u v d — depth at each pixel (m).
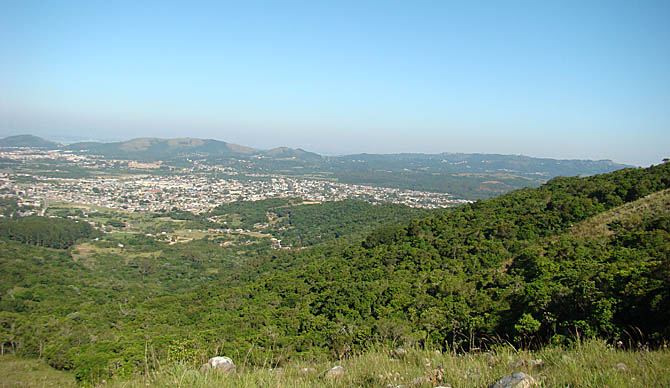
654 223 22.84
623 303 10.10
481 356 6.48
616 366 4.90
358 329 18.17
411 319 19.11
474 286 23.09
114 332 27.59
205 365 6.34
